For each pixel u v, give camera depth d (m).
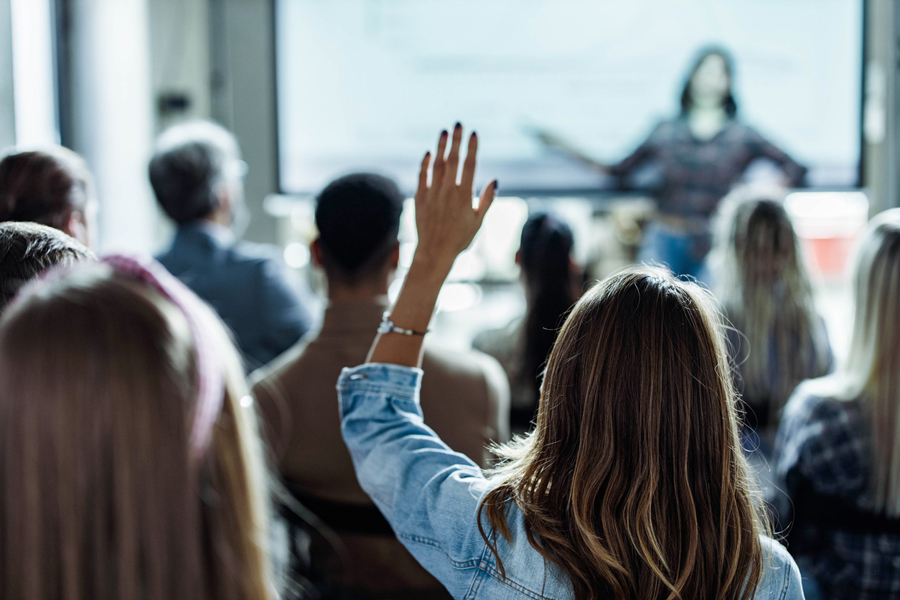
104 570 0.51
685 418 0.77
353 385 0.93
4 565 0.51
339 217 1.27
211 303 1.89
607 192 3.72
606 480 0.77
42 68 2.70
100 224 3.02
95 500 0.51
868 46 3.58
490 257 4.01
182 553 0.52
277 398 1.27
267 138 3.77
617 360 0.78
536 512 0.80
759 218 1.85
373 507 1.23
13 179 1.22
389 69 3.69
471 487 0.84
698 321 0.80
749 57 3.61
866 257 1.34
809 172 3.66
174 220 1.96
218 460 0.58
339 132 3.74
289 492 1.26
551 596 0.79
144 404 0.51
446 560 0.83
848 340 1.40
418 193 0.94
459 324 4.02
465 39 3.66
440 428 1.27
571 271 1.88
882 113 3.61
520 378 1.89
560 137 3.69
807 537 1.39
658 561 0.76
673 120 3.65
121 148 3.04
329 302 1.32
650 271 0.85
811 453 1.35
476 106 3.69
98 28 2.92
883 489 1.29
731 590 0.76
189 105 3.58
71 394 0.50
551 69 3.66
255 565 0.59
